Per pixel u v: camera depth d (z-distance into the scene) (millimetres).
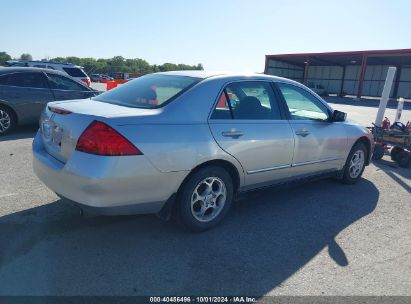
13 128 8320
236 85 3955
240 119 3861
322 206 4672
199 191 3633
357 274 3133
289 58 49344
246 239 3654
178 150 3281
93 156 2973
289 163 4383
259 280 2965
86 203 3018
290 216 4297
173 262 3152
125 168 3018
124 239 3500
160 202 3320
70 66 17047
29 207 4086
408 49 36719
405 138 7098
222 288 2838
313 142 4641
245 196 4113
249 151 3854
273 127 4125
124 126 3061
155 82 3994
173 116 3371
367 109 25656
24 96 8219
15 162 5844
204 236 3662
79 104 3635
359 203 4848
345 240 3754
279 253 3414
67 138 3182
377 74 47844
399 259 3426
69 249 3264
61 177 3146
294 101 4570
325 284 2961
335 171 5273
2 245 3271
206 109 3600
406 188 5648
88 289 2729
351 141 5316
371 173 6484
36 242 3355
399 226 4172
